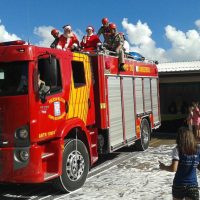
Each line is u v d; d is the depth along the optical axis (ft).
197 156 12.10
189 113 30.53
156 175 22.49
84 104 22.06
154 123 34.78
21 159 17.52
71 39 25.41
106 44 27.68
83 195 18.97
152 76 35.01
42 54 18.31
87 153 20.98
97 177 22.62
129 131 28.43
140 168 24.70
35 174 17.42
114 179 21.94
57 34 26.07
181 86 45.62
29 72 17.66
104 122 23.98
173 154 12.27
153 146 34.53
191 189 11.98
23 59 17.66
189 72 42.93
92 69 23.84
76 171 20.03
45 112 18.30
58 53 19.66
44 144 18.70
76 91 21.08
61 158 18.84
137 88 30.76
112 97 25.53
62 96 19.66
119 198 18.12
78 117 21.21
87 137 21.42
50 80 18.42
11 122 17.74
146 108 32.73
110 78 25.35
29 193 20.25
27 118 17.53
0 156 17.75
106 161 27.63
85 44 28.30
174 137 41.27
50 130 18.58
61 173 18.85
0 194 20.22
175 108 45.80
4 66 18.10
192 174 12.09
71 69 20.70
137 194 18.69
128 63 28.84
